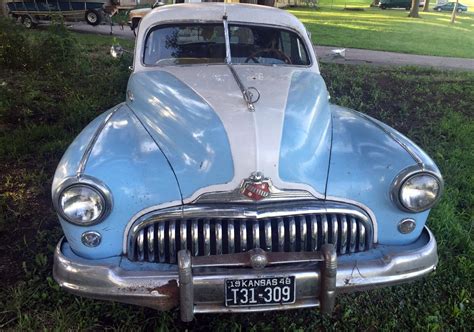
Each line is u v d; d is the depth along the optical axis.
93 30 16.52
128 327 2.61
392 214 2.53
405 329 2.69
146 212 2.38
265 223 2.33
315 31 19.84
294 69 3.69
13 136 4.97
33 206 3.76
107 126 2.90
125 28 17.27
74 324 2.61
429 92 7.56
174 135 2.67
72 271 2.33
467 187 4.39
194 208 2.34
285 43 3.92
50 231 3.42
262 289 2.26
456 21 28.41
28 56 7.91
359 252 2.50
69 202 2.27
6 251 3.20
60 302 2.74
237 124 2.57
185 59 3.70
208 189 2.37
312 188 2.44
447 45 17.47
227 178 2.37
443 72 9.65
